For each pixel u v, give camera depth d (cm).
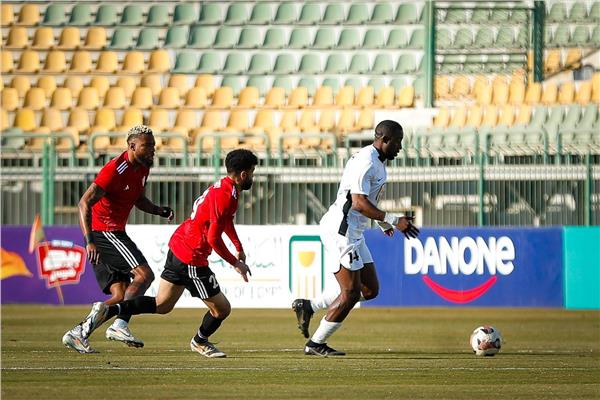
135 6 9019
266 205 6053
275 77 8444
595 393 2630
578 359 3478
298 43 8738
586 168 5881
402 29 8750
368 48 8631
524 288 5588
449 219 5947
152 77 8425
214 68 8625
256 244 5538
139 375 2933
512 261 5591
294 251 5522
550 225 5900
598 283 5562
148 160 3434
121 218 3472
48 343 3925
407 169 5997
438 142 7131
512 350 3812
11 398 2472
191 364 3228
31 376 2895
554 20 8731
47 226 5709
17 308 5678
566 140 7206
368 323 5088
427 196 5981
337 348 3869
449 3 8688
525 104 7756
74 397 2489
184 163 6228
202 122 7906
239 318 5353
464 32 8631
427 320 5259
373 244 5641
